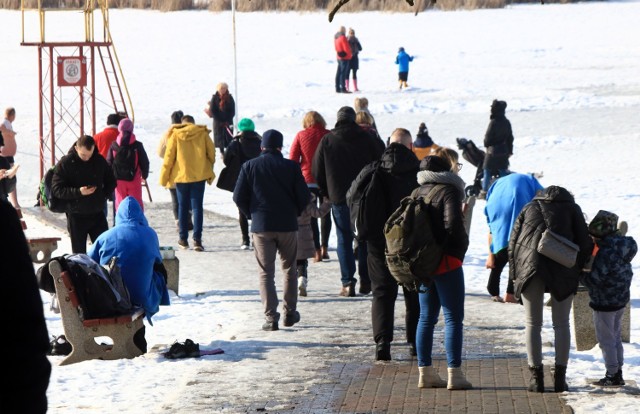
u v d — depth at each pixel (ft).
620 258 40.29
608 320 40.70
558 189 39.78
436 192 40.09
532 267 39.17
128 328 47.50
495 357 46.70
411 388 40.98
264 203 52.85
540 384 40.04
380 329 45.62
